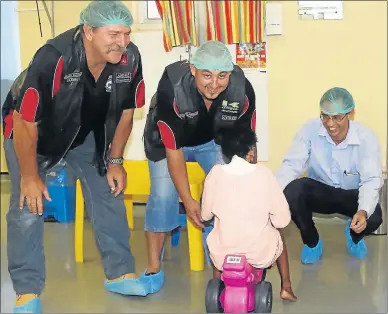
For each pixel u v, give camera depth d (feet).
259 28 10.45
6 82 11.68
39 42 11.59
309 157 8.54
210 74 6.17
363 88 10.91
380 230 9.55
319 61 10.93
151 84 11.17
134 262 7.84
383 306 6.92
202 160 7.55
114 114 6.84
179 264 8.56
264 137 11.27
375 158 8.06
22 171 6.45
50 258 8.89
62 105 6.34
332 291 7.40
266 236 6.23
